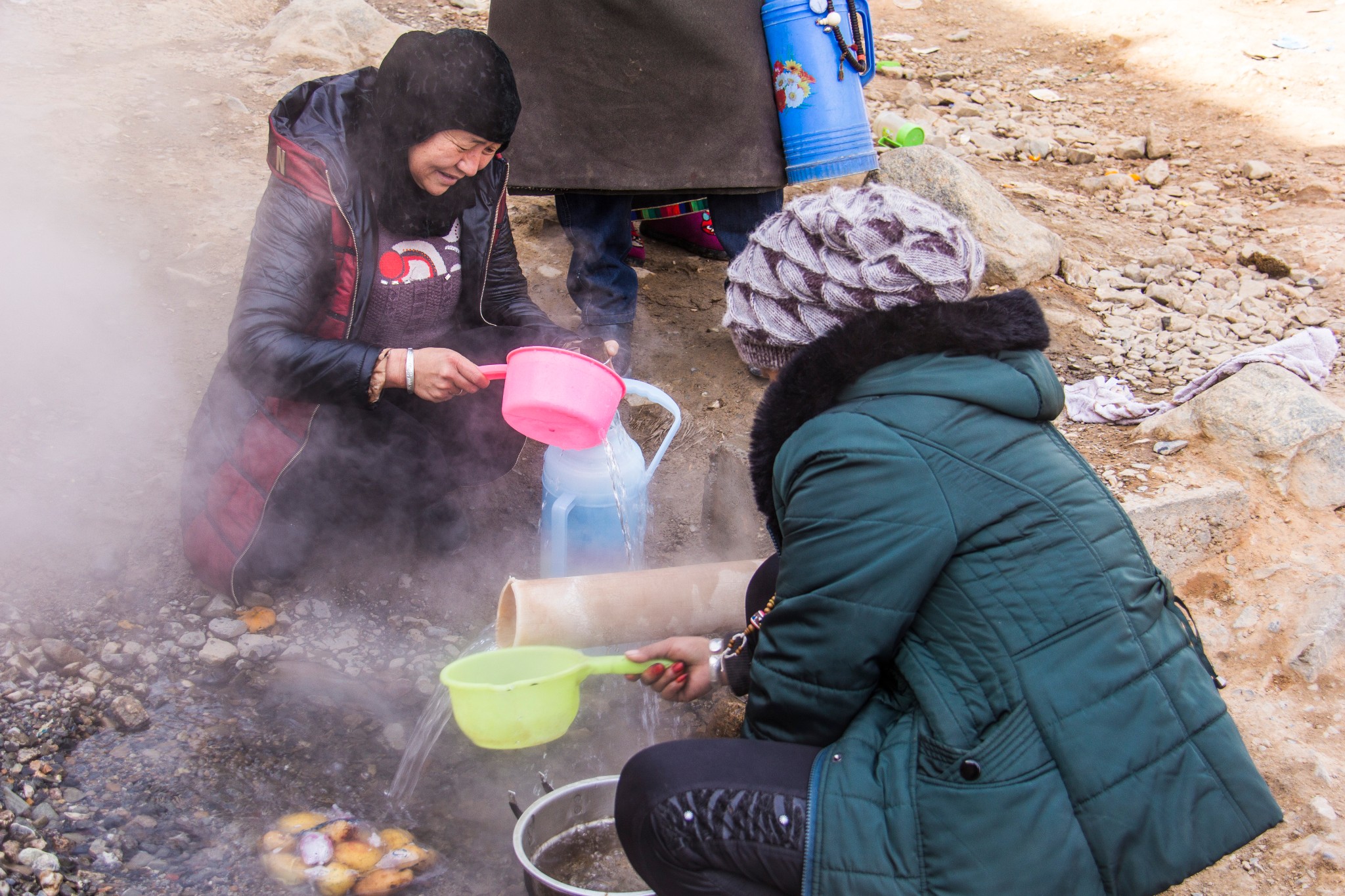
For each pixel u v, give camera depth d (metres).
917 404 1.48
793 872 1.49
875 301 1.59
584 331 3.27
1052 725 1.39
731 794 1.52
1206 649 2.54
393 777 2.21
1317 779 2.20
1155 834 1.39
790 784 1.51
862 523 1.44
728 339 3.68
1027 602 1.42
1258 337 3.85
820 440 1.50
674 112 3.02
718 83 3.00
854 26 3.13
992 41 7.10
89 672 2.26
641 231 4.32
